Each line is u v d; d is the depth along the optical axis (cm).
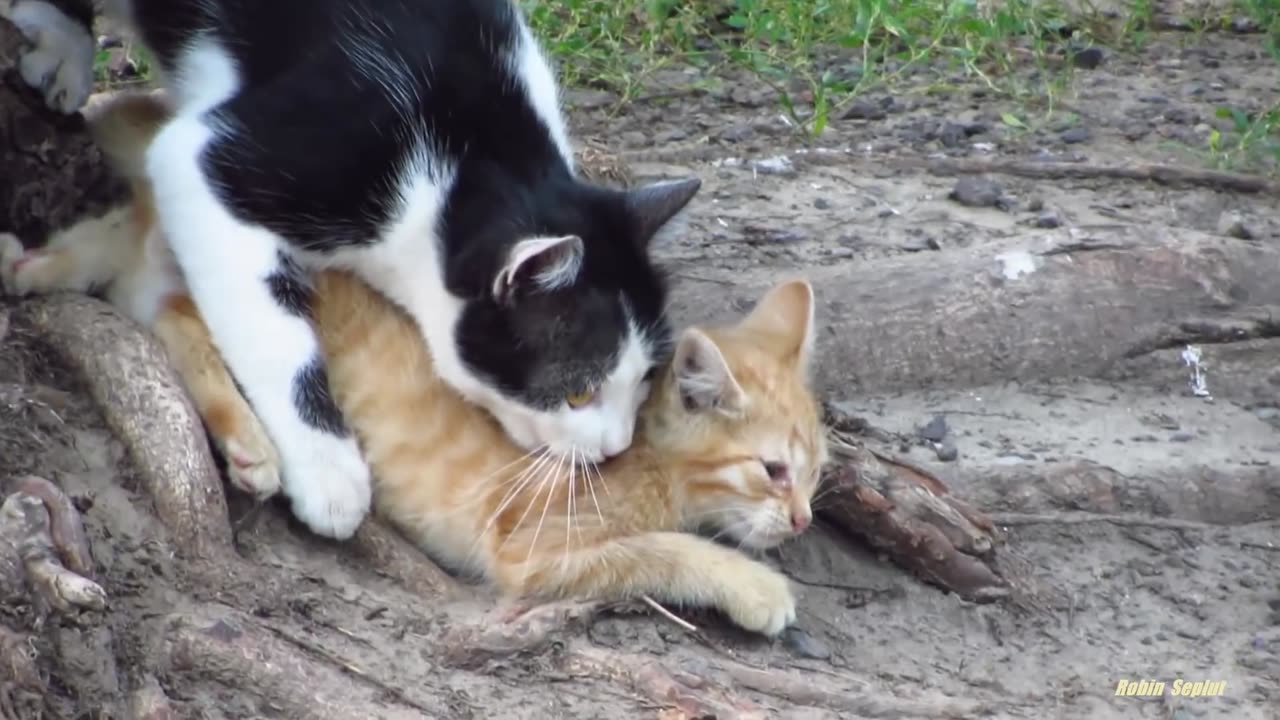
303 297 461
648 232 478
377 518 459
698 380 465
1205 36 970
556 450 460
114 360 432
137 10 512
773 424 471
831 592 492
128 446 425
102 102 527
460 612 432
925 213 691
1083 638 493
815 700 428
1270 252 640
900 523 492
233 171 453
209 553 417
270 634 401
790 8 863
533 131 484
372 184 460
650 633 440
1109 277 616
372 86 462
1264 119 780
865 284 599
